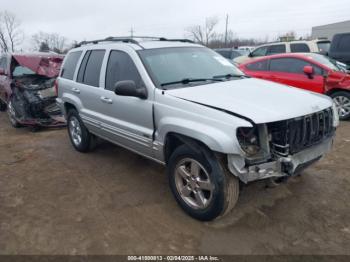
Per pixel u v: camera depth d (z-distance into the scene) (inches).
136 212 138.3
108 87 168.2
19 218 136.9
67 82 209.2
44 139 262.7
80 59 199.5
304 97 129.8
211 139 109.3
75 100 198.2
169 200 147.5
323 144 128.6
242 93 130.0
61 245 117.8
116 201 148.7
